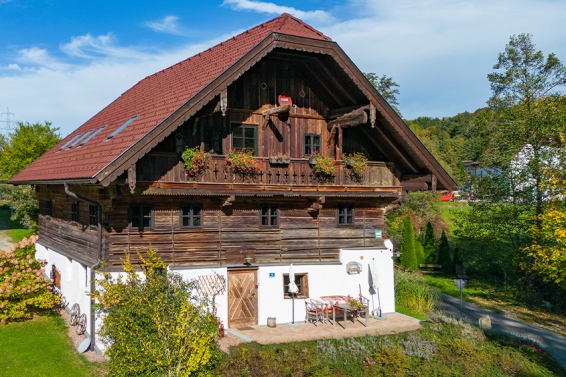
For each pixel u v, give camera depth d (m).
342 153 17.98
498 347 17.09
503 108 29.11
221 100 14.30
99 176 12.90
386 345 15.29
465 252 33.28
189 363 12.06
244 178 15.88
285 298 17.20
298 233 17.66
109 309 13.09
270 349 14.09
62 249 20.03
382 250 18.83
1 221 37.06
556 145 26.09
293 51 16.00
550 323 22.06
